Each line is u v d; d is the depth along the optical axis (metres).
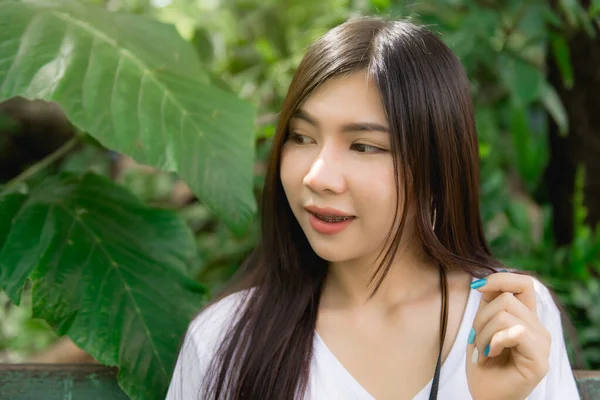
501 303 0.82
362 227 0.90
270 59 2.16
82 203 1.20
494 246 1.89
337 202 0.88
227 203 1.13
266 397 0.94
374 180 0.87
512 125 1.91
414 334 0.96
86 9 1.25
